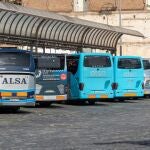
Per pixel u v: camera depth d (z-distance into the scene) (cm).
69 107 3388
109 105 3597
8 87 2714
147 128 2059
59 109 3178
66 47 4497
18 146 1586
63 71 3325
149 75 4319
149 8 7438
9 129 2038
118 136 1811
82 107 3384
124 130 1994
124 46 7112
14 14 3481
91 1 7625
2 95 2703
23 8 3422
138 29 7100
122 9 7425
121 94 3875
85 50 5416
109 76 3666
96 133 1903
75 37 4503
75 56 3609
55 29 4184
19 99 2736
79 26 4347
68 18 4019
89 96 3591
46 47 4222
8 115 2688
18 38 3762
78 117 2588
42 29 4016
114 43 5122
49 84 3278
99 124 2230
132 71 3922
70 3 7731
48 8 7781
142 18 7075
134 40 7075
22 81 2739
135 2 7425
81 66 3566
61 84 3312
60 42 4309
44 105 3456
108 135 1842
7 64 2716
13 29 3691
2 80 2706
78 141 1688
